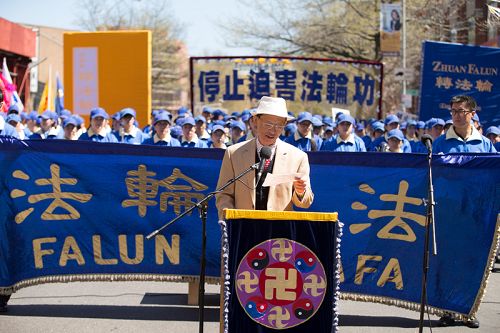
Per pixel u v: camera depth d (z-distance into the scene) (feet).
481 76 55.67
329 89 73.41
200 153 26.48
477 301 24.85
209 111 63.72
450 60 55.77
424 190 25.05
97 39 66.49
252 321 18.69
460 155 24.81
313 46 116.37
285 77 72.54
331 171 25.59
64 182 26.25
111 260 26.58
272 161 20.65
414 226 25.12
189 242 26.66
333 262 18.78
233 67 72.49
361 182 25.46
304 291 18.76
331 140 44.19
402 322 26.11
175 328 24.79
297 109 73.31
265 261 18.74
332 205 25.61
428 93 56.08
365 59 117.29
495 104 55.67
